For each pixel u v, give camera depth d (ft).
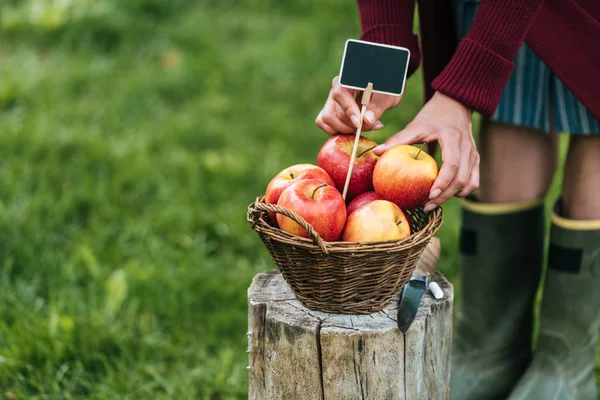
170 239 9.89
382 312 5.27
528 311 6.96
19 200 10.18
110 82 14.60
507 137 6.47
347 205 5.34
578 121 5.98
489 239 6.68
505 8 5.14
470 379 6.84
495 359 6.88
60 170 11.16
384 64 5.20
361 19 5.89
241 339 8.19
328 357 5.10
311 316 5.21
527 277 6.86
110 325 7.97
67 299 8.32
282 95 14.53
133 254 9.50
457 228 10.09
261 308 5.40
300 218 4.55
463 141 5.12
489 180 6.61
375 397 5.19
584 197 6.22
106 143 11.96
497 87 5.25
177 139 12.54
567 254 6.32
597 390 7.04
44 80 14.32
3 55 15.89
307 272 4.90
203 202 10.82
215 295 8.80
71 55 15.90
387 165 5.03
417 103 13.88
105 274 8.94
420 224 5.35
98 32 16.60
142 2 17.81
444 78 5.24
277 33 17.29
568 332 6.49
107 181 11.00
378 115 5.48
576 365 6.59
